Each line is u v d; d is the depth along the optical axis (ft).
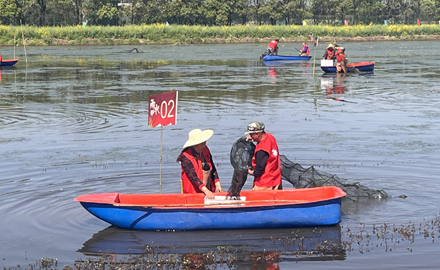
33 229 25.08
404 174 33.83
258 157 27.25
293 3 331.36
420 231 24.30
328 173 32.35
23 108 63.93
